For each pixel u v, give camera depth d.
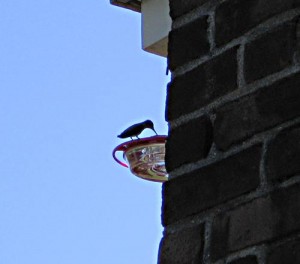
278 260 4.80
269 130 5.07
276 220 4.88
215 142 5.30
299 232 4.78
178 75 5.61
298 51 5.07
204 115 5.39
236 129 5.21
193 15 5.65
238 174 5.12
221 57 5.41
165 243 5.33
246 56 5.28
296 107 4.97
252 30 5.30
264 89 5.14
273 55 5.16
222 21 5.47
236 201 5.09
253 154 5.09
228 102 5.30
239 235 5.01
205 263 5.12
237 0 5.43
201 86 5.46
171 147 5.50
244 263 4.94
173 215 5.35
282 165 4.95
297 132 4.93
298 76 5.02
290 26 5.12
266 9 5.26
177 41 5.68
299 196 4.82
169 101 5.59
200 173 5.30
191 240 5.22
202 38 5.54
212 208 5.19
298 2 5.14
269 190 4.96
